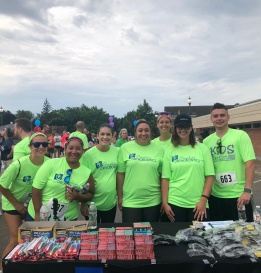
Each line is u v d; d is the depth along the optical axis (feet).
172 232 9.82
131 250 7.97
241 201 11.59
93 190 11.89
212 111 12.76
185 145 12.01
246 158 12.03
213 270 7.72
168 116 14.84
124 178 13.04
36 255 7.94
